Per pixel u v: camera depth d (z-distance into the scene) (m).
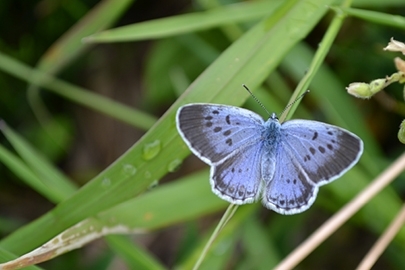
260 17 0.36
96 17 0.37
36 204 0.40
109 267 0.37
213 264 0.34
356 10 0.32
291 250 0.38
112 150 0.41
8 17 0.39
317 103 0.38
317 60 0.32
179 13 0.41
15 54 0.40
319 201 0.36
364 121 0.37
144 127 0.37
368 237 0.39
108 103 0.37
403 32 0.37
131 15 0.41
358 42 0.38
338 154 0.31
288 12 0.32
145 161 0.31
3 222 0.38
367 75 0.38
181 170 0.41
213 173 0.31
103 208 0.31
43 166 0.34
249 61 0.31
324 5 0.32
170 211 0.34
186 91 0.31
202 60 0.38
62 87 0.37
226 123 0.31
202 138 0.31
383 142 0.39
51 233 0.32
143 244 0.40
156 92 0.38
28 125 0.40
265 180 0.31
